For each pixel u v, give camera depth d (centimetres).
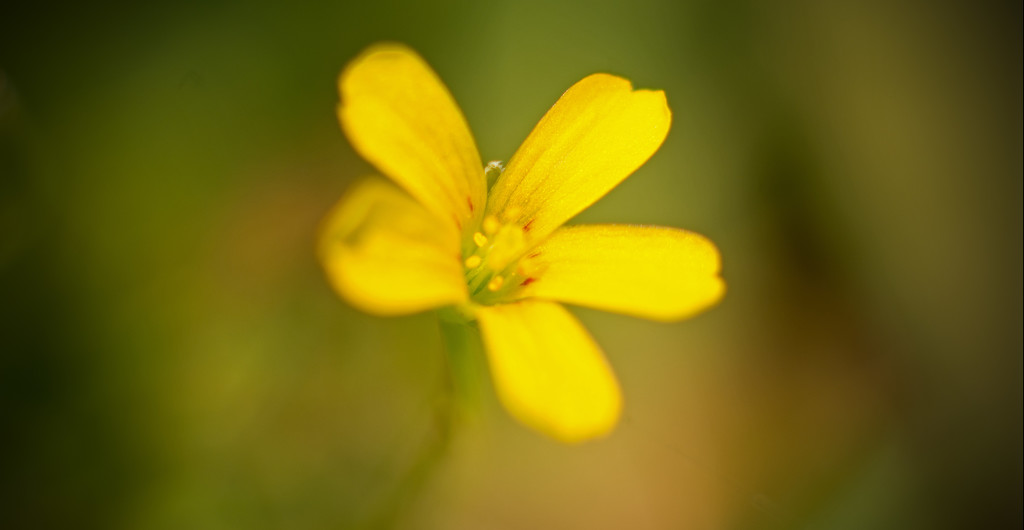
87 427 8
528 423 7
